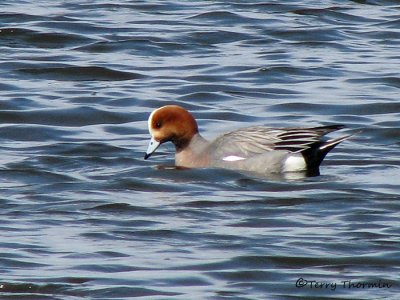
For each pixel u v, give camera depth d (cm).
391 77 2236
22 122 1891
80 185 1519
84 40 2530
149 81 2198
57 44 2511
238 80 2217
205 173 1568
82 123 1908
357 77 2247
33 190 1495
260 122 1923
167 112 1617
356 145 1758
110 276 1183
